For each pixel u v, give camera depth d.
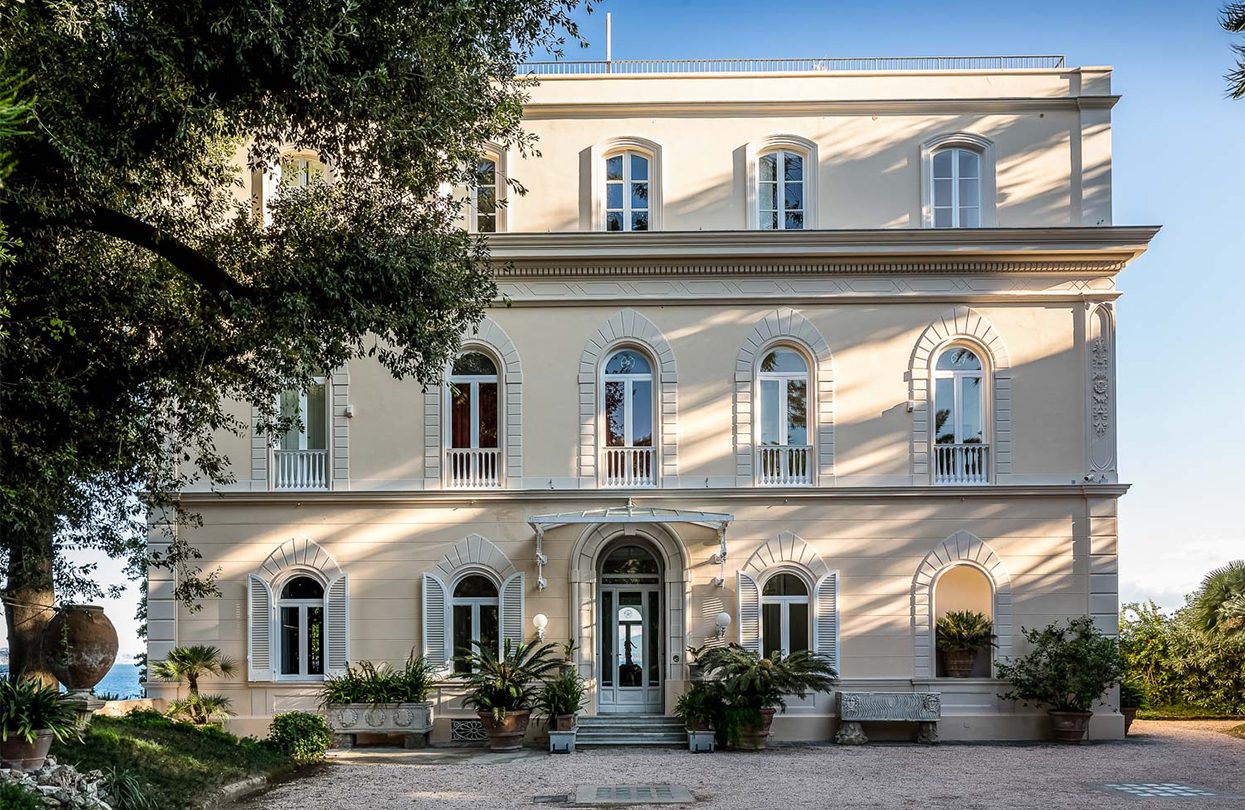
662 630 22.50
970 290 22.84
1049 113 23.27
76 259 15.11
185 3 12.56
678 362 22.86
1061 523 22.38
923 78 23.36
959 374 23.00
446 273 15.54
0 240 10.20
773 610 22.42
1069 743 21.08
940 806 14.35
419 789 16.12
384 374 22.84
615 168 23.44
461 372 23.08
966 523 22.41
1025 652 22.11
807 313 22.92
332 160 18.44
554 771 17.78
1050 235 22.50
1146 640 26.84
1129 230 22.47
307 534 22.48
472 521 22.52
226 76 13.34
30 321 13.93
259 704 22.03
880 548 22.38
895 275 22.92
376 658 22.25
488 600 22.50
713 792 15.59
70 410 14.82
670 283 22.95
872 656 22.14
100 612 16.94
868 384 22.77
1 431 13.45
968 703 21.92
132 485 17.25
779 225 23.23
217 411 17.81
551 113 23.22
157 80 12.78
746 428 22.66
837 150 23.25
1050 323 22.84
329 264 15.00
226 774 16.19
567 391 22.81
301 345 14.22
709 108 23.20
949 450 22.72
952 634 22.28
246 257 16.27
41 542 15.53
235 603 22.38
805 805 14.51
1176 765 17.94
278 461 22.72
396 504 22.55
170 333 16.38
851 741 21.27
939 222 23.33
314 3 12.80
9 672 17.45
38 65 12.03
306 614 22.55
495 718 20.50
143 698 22.00
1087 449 22.52
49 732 13.00
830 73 23.33
